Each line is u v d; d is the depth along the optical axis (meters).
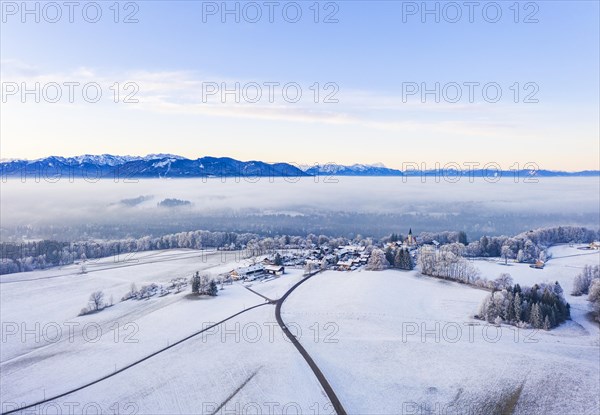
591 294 105.44
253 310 106.19
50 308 117.44
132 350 84.62
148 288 130.00
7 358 84.69
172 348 84.12
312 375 69.38
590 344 82.94
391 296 116.62
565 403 60.97
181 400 64.44
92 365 78.94
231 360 76.19
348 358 76.12
